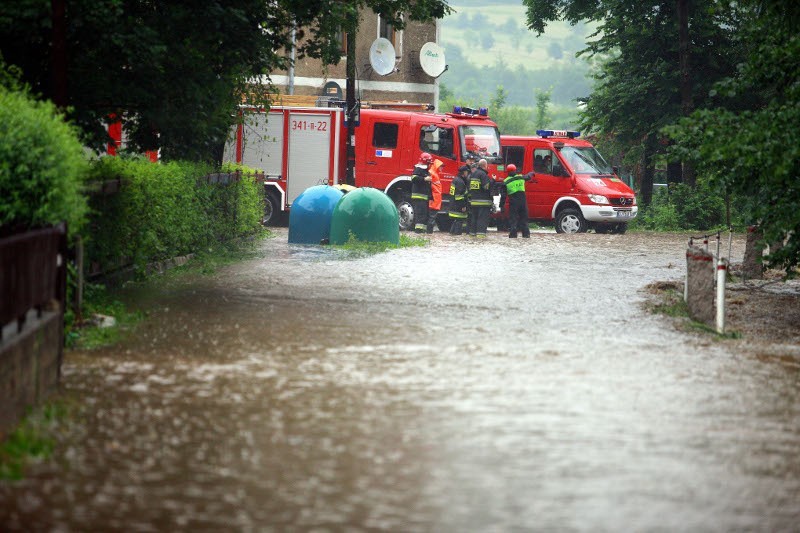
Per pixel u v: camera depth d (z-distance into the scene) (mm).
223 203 43812
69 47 31578
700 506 11383
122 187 28016
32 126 18828
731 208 74250
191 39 34688
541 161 65062
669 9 81438
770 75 30766
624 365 19734
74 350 19750
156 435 13820
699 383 18156
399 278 33875
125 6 32469
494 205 62875
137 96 34500
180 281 31250
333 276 33875
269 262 37938
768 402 16766
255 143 63938
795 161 27969
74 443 13359
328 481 11992
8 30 29516
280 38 40906
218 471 12297
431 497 11477
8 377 13852
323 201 47906
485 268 38406
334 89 89188
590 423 14977
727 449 13766
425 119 63812
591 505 11312
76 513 10773
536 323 25188
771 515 11148
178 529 10383
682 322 26094
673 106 80500
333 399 16156
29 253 14992
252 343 21109
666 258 46656
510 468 12617
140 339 21188
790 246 30406
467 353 20609
